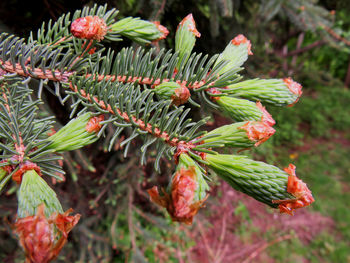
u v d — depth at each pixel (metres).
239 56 0.10
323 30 0.26
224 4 0.22
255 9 0.30
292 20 0.27
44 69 0.09
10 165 0.07
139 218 0.41
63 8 0.15
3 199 0.27
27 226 0.06
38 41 0.10
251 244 0.53
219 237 0.51
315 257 0.54
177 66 0.10
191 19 0.10
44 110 0.16
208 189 0.07
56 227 0.06
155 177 0.31
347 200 0.64
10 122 0.08
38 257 0.06
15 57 0.09
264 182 0.07
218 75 0.09
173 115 0.08
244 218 0.56
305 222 0.59
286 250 0.54
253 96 0.09
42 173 0.07
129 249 0.34
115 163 0.33
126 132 0.14
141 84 0.10
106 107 0.09
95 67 0.09
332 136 0.80
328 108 0.87
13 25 0.16
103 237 0.35
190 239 0.48
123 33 0.10
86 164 0.23
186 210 0.07
